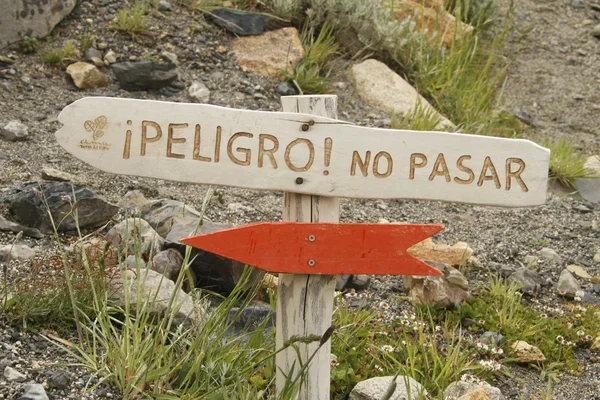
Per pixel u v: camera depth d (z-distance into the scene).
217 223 5.11
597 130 8.19
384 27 8.05
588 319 5.05
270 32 7.87
